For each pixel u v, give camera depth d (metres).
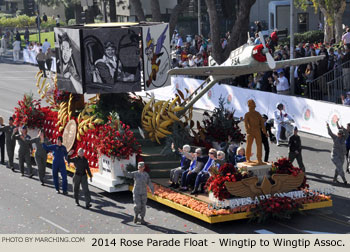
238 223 16.38
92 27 22.16
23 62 58.34
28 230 16.06
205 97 33.03
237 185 16.33
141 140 20.88
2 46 63.28
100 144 19.28
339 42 40.41
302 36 46.84
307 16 53.22
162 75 21.95
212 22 37.03
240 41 37.12
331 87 28.45
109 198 19.17
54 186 20.75
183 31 57.44
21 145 21.83
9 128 22.88
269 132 25.25
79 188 19.36
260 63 16.91
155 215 17.30
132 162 19.28
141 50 20.92
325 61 29.59
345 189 19.23
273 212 16.28
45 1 78.25
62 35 21.47
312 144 24.97
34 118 24.02
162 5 55.62
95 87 20.72
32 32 78.31
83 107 23.36
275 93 29.45
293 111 27.34
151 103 21.78
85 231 15.94
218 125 21.17
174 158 19.77
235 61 17.36
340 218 16.62
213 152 17.16
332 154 19.67
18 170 23.08
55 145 19.72
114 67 20.64
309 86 29.44
